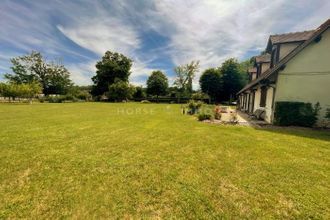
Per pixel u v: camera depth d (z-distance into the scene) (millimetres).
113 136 7098
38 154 4992
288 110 9375
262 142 6176
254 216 2457
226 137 6898
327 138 6773
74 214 2512
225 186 3246
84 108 21516
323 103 9148
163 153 5062
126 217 2455
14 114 14516
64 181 3461
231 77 39219
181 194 2992
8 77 47406
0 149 5430
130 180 3490
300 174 3725
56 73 51500
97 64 51156
